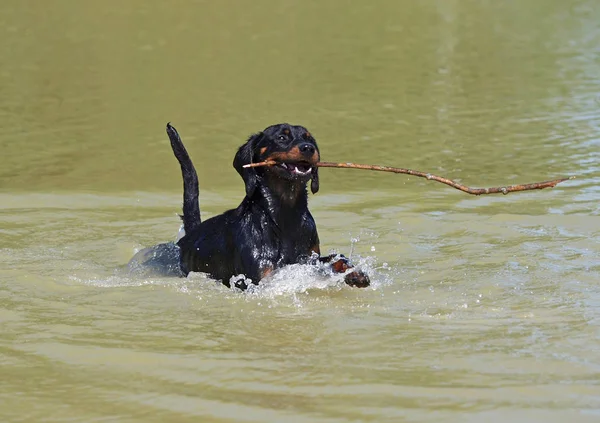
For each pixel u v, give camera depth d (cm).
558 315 902
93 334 873
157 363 796
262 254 1052
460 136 1856
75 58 2631
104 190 1517
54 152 1781
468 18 3366
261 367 782
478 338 841
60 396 730
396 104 2161
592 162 1622
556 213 1312
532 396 709
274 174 1044
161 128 1950
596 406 689
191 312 945
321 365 784
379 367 777
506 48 2859
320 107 2125
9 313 939
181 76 2434
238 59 2641
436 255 1144
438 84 2372
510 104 2141
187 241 1148
